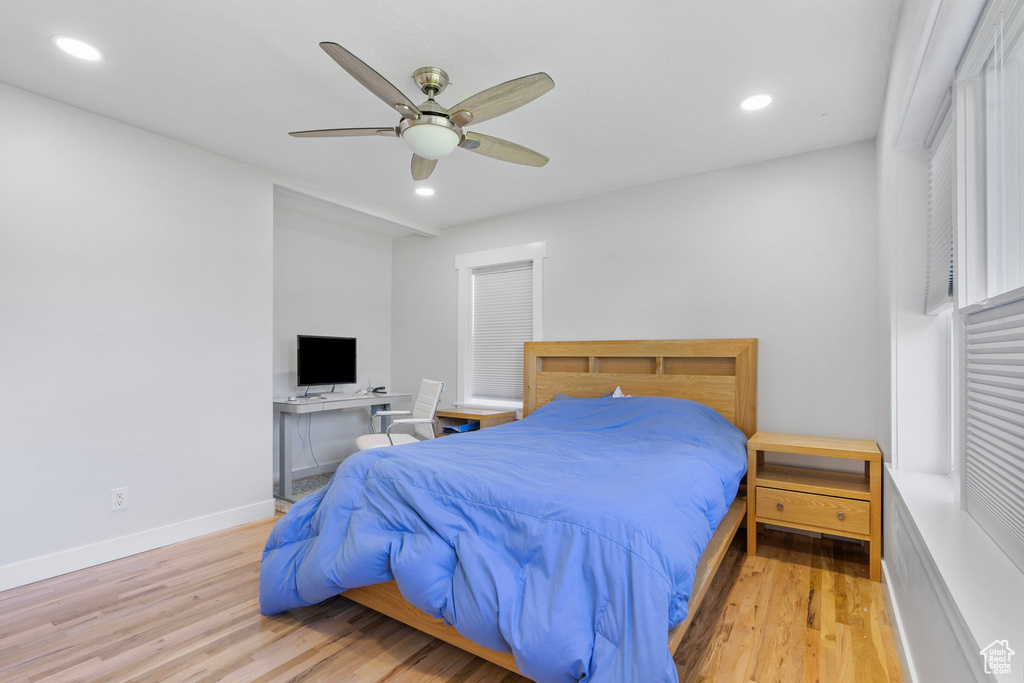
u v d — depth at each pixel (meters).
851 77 2.30
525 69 2.26
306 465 4.55
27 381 2.44
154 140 2.92
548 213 4.27
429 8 1.87
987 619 0.94
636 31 2.00
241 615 2.12
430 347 5.05
